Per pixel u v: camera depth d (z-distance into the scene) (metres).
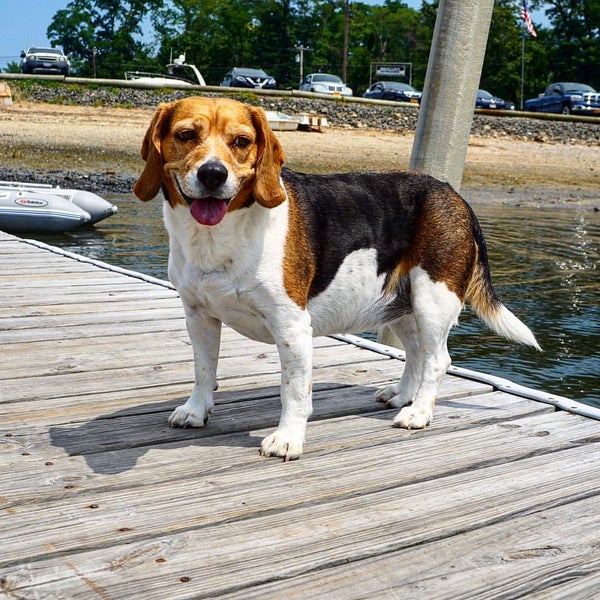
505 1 20.06
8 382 1.35
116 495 0.95
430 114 1.76
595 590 0.78
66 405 1.25
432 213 1.18
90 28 24.59
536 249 3.62
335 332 1.18
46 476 0.99
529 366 1.98
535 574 0.80
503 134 8.49
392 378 1.46
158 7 24.14
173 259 1.07
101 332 1.69
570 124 8.95
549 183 6.31
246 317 1.08
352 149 7.06
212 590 0.75
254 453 1.08
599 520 0.92
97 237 3.59
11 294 2.01
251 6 23.55
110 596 0.74
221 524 0.88
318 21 23.88
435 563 0.81
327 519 0.90
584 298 2.68
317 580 0.78
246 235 1.02
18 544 0.82
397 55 26.64
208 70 23.36
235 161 0.96
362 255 1.13
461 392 1.38
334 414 1.26
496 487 1.00
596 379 1.89
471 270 1.22
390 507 0.93
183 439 1.13
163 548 0.82
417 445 1.13
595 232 4.20
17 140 6.36
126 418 1.20
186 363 1.49
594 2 20.14
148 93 8.59
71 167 5.52
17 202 3.54
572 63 20.17
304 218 1.08
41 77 8.41
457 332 2.26
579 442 1.16
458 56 1.73
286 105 8.70
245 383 1.39
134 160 6.02
